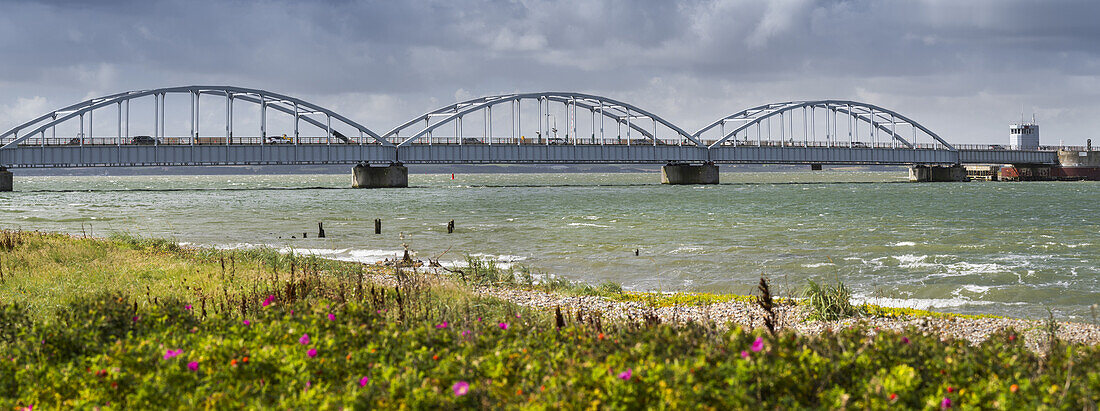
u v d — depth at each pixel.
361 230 54.38
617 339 9.70
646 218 65.19
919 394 7.24
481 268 28.73
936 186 159.12
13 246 29.94
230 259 27.89
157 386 7.98
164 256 28.92
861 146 174.00
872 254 37.12
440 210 79.31
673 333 9.16
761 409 6.95
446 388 7.96
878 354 8.41
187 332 10.75
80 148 124.25
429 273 26.30
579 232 51.22
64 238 35.75
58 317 12.01
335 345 9.32
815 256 36.41
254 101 140.62
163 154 126.06
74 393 8.55
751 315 18.89
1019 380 7.56
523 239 46.47
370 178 150.38
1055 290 25.86
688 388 7.06
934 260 34.44
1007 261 33.91
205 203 97.81
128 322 11.17
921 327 16.34
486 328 10.49
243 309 13.30
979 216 66.88
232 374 8.38
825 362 7.91
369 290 17.25
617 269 32.56
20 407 8.12
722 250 39.41
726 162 166.75
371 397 7.44
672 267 32.97
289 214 73.81
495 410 7.29
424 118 149.38
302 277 18.69
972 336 15.98
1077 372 8.31
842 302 19.28
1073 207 80.56
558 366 8.39
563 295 22.64
